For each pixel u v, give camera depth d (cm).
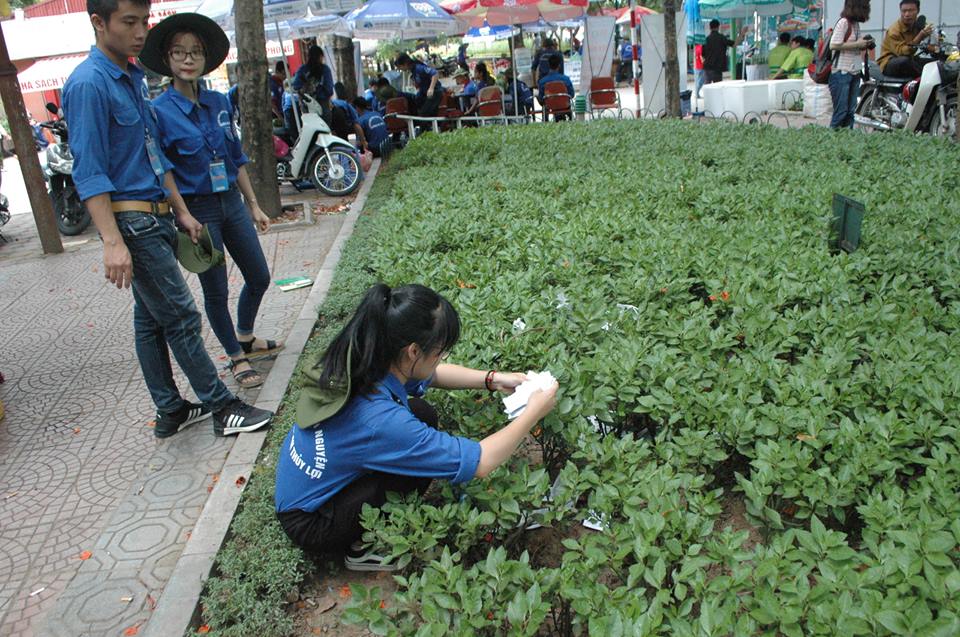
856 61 1043
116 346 552
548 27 2228
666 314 388
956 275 406
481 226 603
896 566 204
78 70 337
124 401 459
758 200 600
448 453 251
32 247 945
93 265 795
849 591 205
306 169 1056
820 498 246
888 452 262
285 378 450
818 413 282
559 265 486
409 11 1391
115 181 351
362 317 252
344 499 271
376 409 254
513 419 273
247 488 338
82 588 295
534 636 241
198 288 680
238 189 470
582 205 653
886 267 435
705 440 279
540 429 313
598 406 301
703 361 335
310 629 267
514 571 222
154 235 360
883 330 359
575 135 1096
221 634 260
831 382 315
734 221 552
